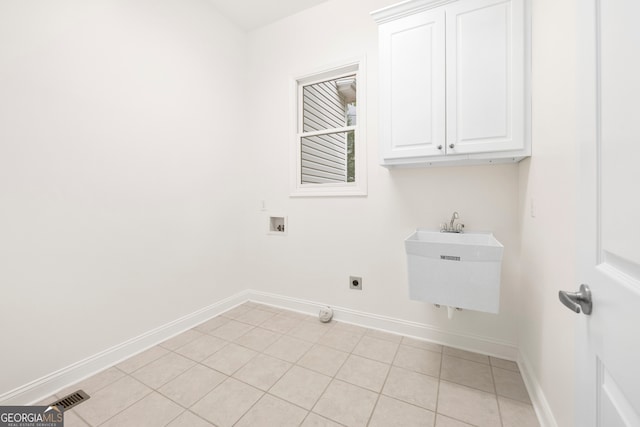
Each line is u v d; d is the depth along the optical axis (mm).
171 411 1386
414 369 1716
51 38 1511
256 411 1384
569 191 1015
